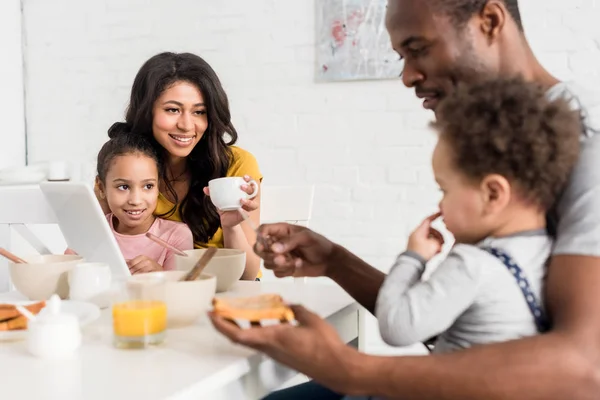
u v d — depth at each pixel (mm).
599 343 700
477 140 793
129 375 782
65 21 3070
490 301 774
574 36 2428
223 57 2852
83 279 1111
